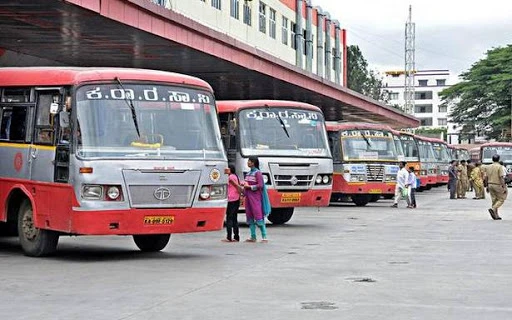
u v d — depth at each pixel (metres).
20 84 14.55
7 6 18.44
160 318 8.70
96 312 9.04
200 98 14.27
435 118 165.00
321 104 50.03
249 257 14.40
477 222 23.55
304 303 9.62
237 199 17.41
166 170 13.33
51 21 20.38
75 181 13.02
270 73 33.44
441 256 14.65
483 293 10.41
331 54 73.00
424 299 9.93
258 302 9.67
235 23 49.03
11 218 14.84
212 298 9.95
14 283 11.15
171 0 37.56
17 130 14.59
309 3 66.31
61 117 13.17
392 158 31.92
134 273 12.16
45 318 8.71
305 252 15.27
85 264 13.26
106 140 13.19
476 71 89.94
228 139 21.05
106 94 13.43
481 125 90.75
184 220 13.55
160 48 25.14
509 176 60.06
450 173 40.59
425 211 29.34
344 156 31.36
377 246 16.47
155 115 13.66
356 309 9.23
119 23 20.50
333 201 36.06
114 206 12.98
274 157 20.92
